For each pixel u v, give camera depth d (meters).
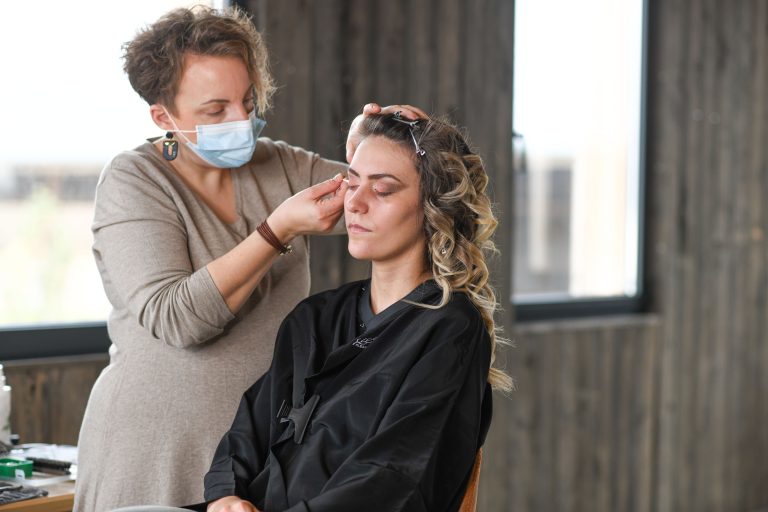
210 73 1.67
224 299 1.61
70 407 2.70
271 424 1.54
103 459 1.71
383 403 1.38
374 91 3.25
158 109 1.73
